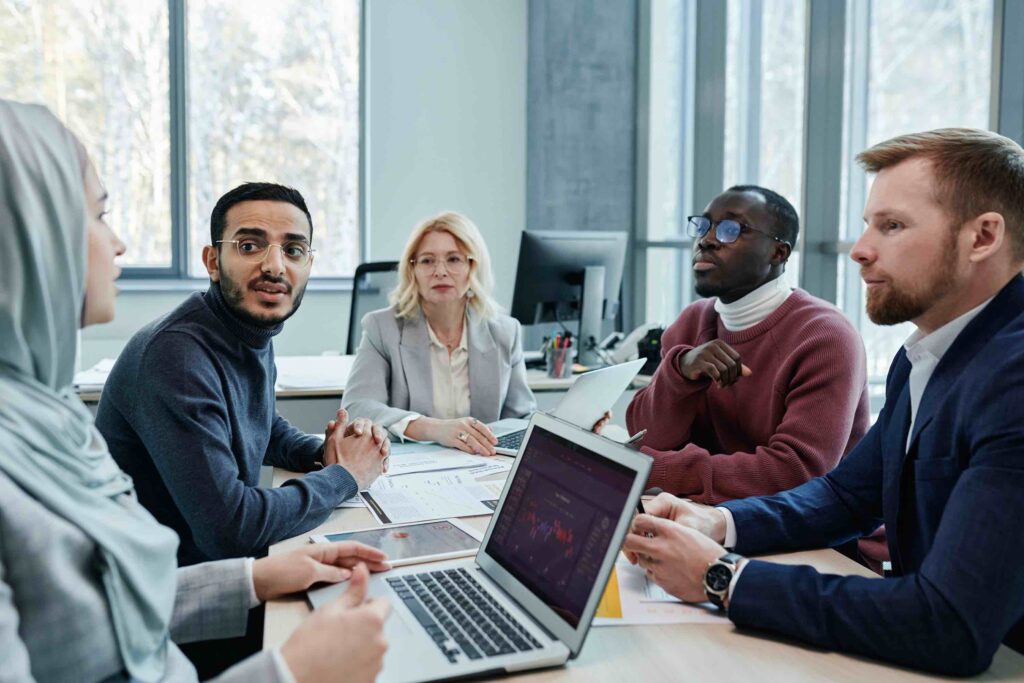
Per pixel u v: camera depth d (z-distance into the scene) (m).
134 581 0.87
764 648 1.06
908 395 1.28
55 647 0.81
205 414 1.51
